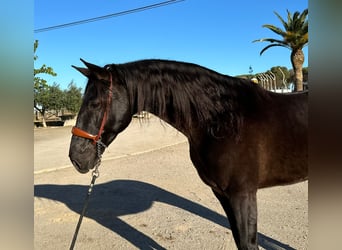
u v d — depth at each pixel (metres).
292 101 2.25
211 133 2.07
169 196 4.64
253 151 2.04
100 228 3.53
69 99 23.91
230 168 2.02
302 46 16.11
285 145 2.12
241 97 2.17
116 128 2.09
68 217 3.88
